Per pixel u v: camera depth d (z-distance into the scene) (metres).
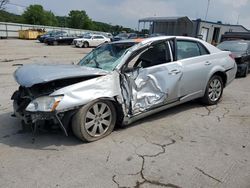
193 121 4.55
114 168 3.02
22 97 3.72
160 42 4.39
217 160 3.21
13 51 19.39
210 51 5.29
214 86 5.42
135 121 4.49
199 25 34.69
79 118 3.48
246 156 3.32
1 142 3.67
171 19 34.81
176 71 4.44
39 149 3.47
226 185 2.72
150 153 3.37
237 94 6.64
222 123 4.48
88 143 3.65
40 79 3.30
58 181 2.77
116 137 3.84
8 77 8.51
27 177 2.83
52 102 3.26
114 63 3.96
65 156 3.29
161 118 4.66
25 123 3.75
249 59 9.83
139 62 4.14
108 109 3.79
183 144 3.64
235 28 39.78
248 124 4.45
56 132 3.96
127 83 3.88
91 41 27.34
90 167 3.04
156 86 4.19
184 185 2.71
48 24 80.44
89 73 3.60
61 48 24.91
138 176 2.87
